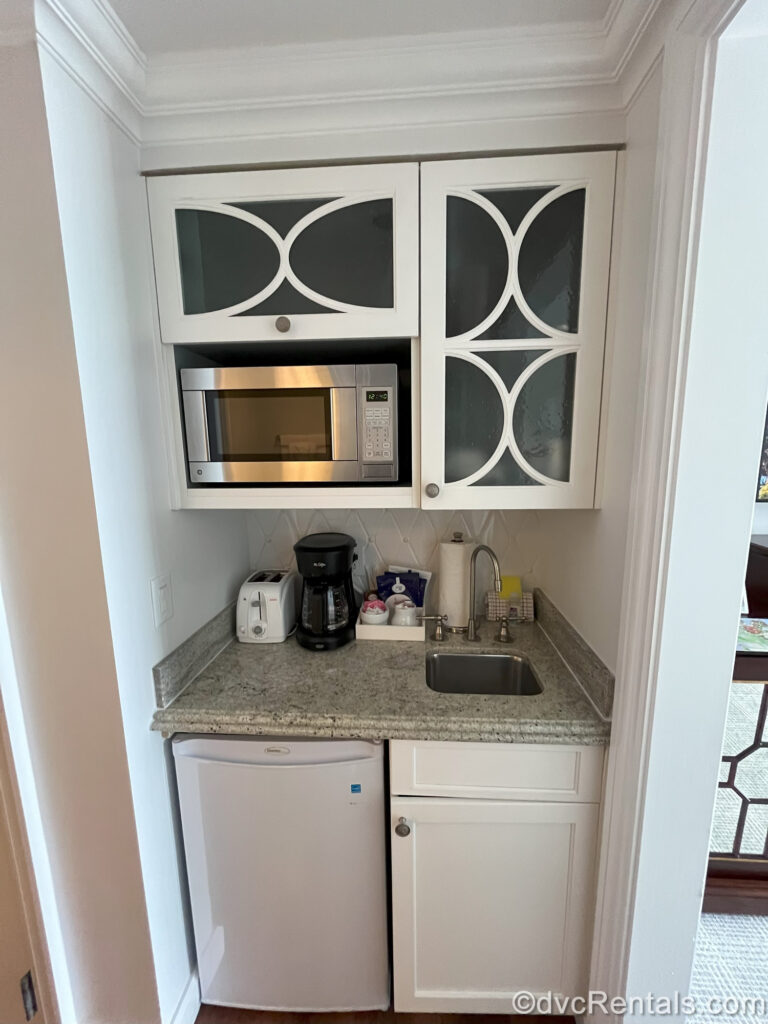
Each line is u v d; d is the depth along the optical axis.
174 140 0.98
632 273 0.89
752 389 0.74
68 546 0.87
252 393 1.09
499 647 1.37
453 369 1.06
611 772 0.95
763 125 0.67
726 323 0.72
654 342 0.77
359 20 0.81
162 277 1.03
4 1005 1.01
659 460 0.78
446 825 1.05
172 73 0.90
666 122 0.72
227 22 0.81
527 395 1.05
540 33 0.84
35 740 0.95
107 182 0.89
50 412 0.83
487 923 1.10
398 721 1.01
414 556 1.59
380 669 1.24
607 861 0.98
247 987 1.17
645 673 0.84
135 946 1.01
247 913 1.12
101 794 0.96
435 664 1.39
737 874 1.51
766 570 1.66
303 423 1.10
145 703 1.00
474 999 1.13
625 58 0.83
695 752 0.85
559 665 1.25
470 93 0.90
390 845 1.12
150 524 1.03
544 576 1.51
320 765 1.03
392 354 1.28
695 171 0.69
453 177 0.96
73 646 0.90
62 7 0.72
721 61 0.65
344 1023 1.17
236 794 1.07
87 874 0.99
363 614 1.43
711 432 0.75
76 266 0.81
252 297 1.03
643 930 0.93
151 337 1.04
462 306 1.02
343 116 0.94
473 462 1.09
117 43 0.82
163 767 1.07
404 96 0.91
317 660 1.29
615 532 0.97
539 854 1.06
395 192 0.97
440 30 0.84
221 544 1.40
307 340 1.05
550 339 1.00
